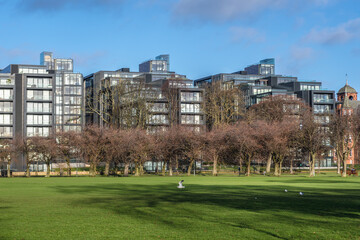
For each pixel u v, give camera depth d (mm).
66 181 82438
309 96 187375
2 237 24969
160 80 181875
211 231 27062
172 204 40062
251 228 28094
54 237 25094
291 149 131625
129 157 111625
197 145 115125
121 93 134000
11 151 114312
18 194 51281
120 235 25766
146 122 138375
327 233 26688
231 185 69875
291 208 37344
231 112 154375
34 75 153500
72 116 171000
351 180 90938
